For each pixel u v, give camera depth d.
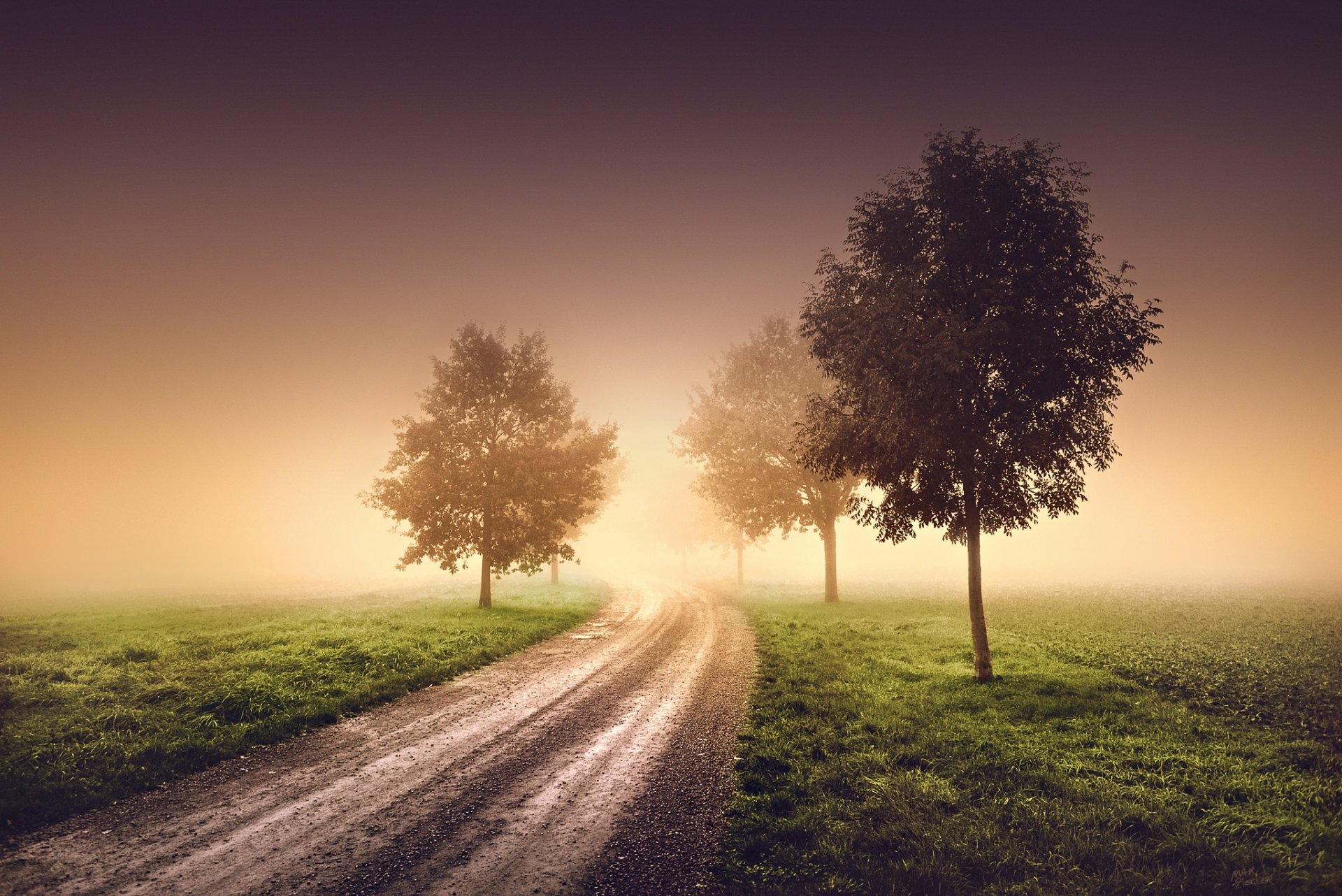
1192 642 18.58
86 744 8.86
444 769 8.69
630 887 5.60
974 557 14.05
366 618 22.92
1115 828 6.71
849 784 8.00
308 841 6.50
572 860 6.10
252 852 6.23
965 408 13.36
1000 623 22.98
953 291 13.54
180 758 8.79
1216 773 8.19
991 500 13.44
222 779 8.29
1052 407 13.41
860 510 15.39
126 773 8.11
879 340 13.39
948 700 12.14
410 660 15.31
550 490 27.36
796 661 16.30
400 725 10.80
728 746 9.70
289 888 5.54
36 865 5.91
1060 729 10.17
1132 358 12.52
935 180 13.88
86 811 7.16
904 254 14.34
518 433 28.97
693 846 6.41
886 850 6.29
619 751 9.49
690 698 12.74
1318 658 15.64
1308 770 8.24
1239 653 16.44
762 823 6.93
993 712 11.14
